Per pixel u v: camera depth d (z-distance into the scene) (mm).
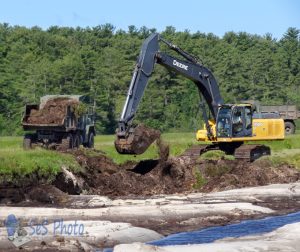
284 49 196250
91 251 31500
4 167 45594
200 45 192750
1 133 138875
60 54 189000
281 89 178250
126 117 54250
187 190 55250
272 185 55031
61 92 154625
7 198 44719
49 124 61719
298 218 41969
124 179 54688
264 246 32281
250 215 42656
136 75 56062
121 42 188375
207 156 62562
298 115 101125
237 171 58750
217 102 64875
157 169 57281
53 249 31234
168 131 148750
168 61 59594
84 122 67750
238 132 64500
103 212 40469
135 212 41000
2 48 179125
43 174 47625
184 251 30625
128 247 30500
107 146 74938
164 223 39062
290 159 64625
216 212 42594
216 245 32344
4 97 147125
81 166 53281
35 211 40031
